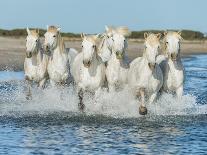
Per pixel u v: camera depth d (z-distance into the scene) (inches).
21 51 2020.2
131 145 529.0
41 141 542.3
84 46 674.2
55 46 761.0
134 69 687.7
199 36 4242.1
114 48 690.2
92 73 693.9
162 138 565.0
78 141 545.0
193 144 536.4
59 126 628.1
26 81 800.3
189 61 1953.7
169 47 669.3
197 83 1154.7
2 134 576.4
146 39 654.5
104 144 532.7
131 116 693.3
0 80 1099.3
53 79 769.6
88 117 686.5
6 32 3826.3
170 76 693.3
